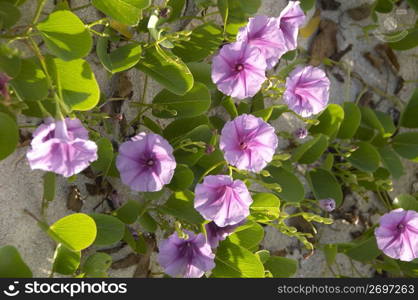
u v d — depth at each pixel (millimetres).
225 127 663
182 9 742
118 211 691
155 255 750
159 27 727
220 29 718
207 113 779
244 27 679
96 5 624
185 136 694
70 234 613
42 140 556
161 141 646
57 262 645
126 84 716
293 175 782
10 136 578
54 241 670
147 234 742
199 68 718
